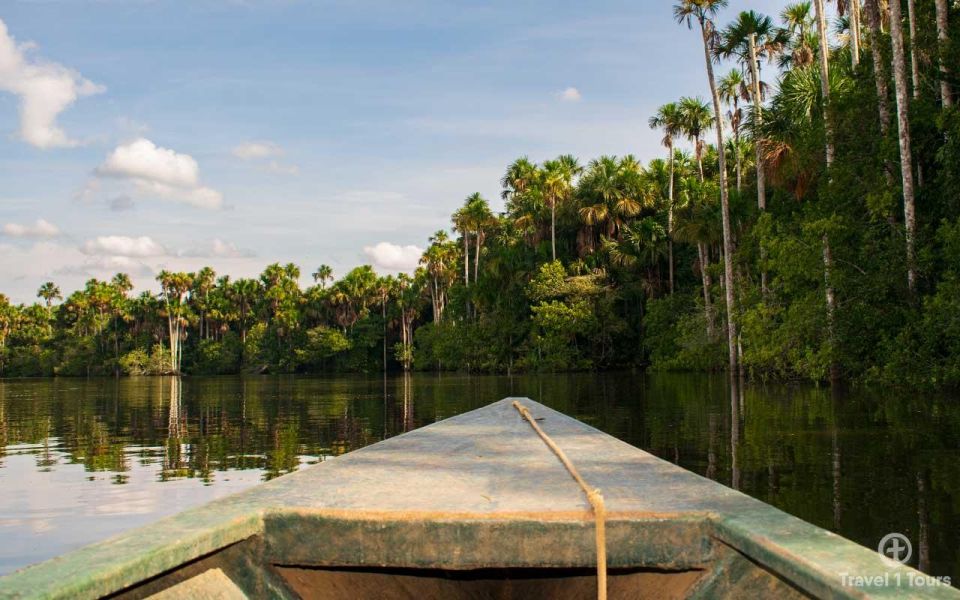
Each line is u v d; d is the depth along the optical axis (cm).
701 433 1312
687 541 229
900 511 674
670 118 4181
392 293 8175
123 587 181
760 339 2491
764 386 2644
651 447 1147
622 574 271
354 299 8325
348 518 237
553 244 5091
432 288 7456
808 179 2566
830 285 2016
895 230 1950
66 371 9250
